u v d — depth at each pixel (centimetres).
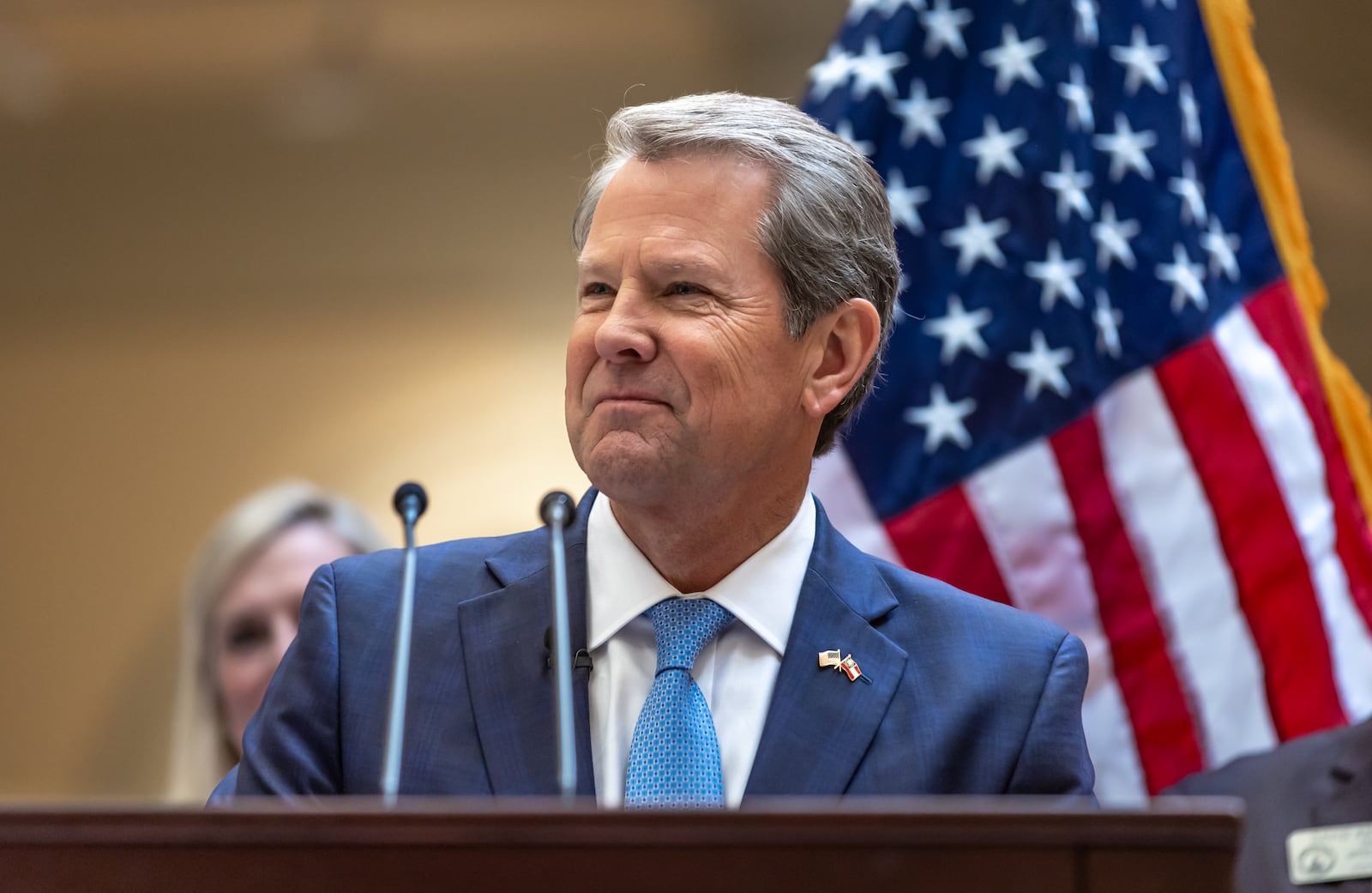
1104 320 1204
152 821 468
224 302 2933
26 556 2903
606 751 661
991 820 455
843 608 709
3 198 2936
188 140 2920
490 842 455
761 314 693
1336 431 1262
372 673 678
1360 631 1220
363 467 2841
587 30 2766
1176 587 1166
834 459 1183
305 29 2828
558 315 2841
